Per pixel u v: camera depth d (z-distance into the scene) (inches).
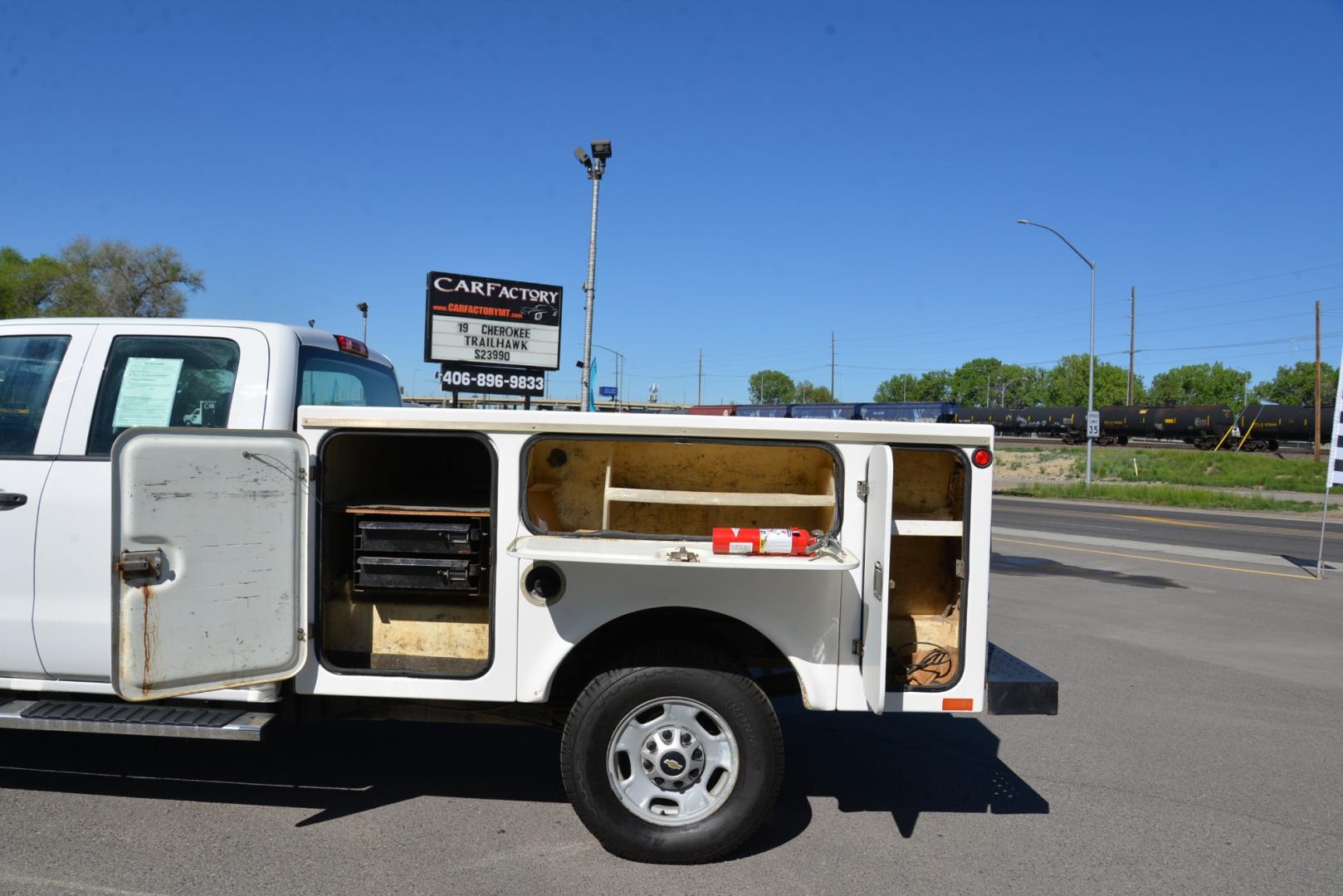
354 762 188.9
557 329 906.7
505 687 146.5
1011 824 166.7
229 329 163.2
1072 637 328.8
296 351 166.1
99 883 133.6
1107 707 243.4
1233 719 233.8
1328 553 605.3
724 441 144.9
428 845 150.2
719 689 143.0
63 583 151.3
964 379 5142.7
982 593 145.5
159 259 1720.0
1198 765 200.1
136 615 132.3
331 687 148.1
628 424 143.7
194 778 177.5
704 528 161.6
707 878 141.3
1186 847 157.6
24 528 152.1
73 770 180.1
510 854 147.5
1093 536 686.5
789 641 145.3
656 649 145.9
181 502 135.0
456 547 147.1
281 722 157.5
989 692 147.3
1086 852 154.9
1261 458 1840.6
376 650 155.9
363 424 146.1
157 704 153.3
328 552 153.1
